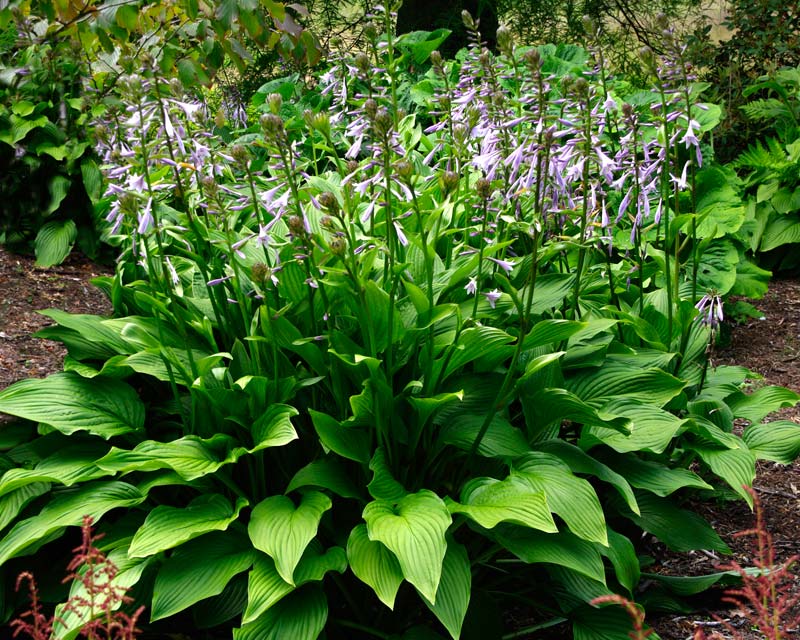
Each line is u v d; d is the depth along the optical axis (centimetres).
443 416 335
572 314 362
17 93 663
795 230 729
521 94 354
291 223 297
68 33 587
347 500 337
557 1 1112
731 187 640
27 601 332
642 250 422
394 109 351
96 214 644
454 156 374
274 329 320
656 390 350
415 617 337
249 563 296
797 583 362
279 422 311
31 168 649
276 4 445
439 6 1086
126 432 339
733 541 398
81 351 373
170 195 381
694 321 421
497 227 364
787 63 877
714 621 343
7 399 330
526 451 318
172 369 345
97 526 347
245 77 1052
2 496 330
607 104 317
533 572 351
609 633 318
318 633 283
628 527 388
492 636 324
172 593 290
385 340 320
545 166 315
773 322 667
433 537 276
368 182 300
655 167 344
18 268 650
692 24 1104
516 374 346
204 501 318
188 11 447
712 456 356
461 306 348
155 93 301
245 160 313
